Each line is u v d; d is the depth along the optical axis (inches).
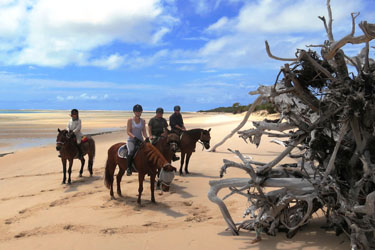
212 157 569.9
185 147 432.1
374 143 186.4
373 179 174.9
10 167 525.0
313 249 189.8
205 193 337.4
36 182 407.8
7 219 262.4
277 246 196.1
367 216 174.1
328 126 190.9
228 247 197.6
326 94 189.3
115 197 329.7
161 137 359.6
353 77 184.7
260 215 205.6
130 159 302.4
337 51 171.2
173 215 267.6
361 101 169.3
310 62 187.3
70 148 391.5
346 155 195.5
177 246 201.3
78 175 450.9
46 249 201.9
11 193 354.0
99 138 994.1
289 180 201.3
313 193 190.9
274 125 202.7
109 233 227.5
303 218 195.5
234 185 216.8
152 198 306.8
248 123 1413.6
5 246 207.9
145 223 247.1
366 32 147.8
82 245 207.0
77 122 411.2
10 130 1373.0
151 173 303.9
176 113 450.3
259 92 205.5
